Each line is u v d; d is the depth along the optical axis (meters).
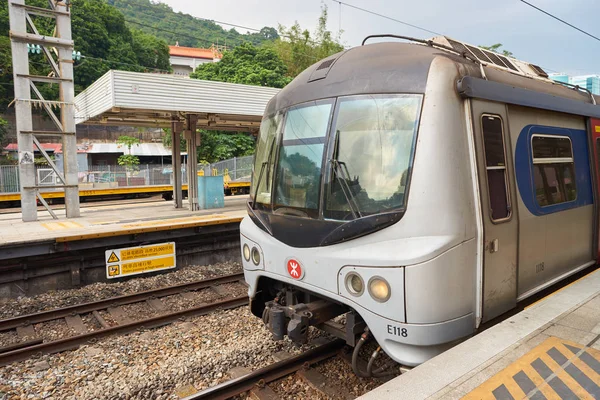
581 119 5.46
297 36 40.81
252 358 4.88
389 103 3.52
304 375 4.30
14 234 8.38
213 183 13.23
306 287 3.84
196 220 10.12
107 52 39.78
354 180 3.56
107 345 5.47
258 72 35.38
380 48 4.01
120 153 37.75
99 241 8.59
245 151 32.69
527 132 4.32
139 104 10.55
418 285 3.14
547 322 3.51
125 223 9.82
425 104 3.35
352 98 3.74
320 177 3.76
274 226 4.14
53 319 6.48
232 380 4.14
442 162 3.27
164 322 6.18
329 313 4.07
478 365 2.91
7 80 34.16
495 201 3.73
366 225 3.38
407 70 3.55
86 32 37.72
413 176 3.28
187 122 12.49
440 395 2.60
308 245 3.76
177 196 13.49
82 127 37.38
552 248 4.64
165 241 9.51
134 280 8.68
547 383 2.69
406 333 3.20
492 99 3.72
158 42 47.97
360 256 3.38
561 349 3.08
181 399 3.87
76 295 7.80
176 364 4.75
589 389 2.62
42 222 10.29
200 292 7.70
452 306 3.27
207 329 5.84
